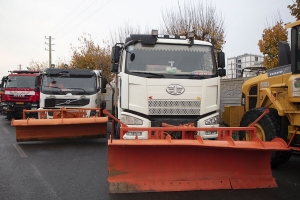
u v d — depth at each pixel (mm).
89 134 9203
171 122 6574
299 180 5684
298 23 5469
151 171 4895
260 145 4898
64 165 6805
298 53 5582
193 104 6691
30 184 5438
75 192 5004
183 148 4938
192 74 6828
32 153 8117
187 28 15766
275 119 6062
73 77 11648
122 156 4836
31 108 15766
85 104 11305
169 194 4805
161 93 6590
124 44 6996
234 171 5109
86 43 27312
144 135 6383
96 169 6457
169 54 6914
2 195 4875
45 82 11312
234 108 8570
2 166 6730
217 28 15602
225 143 4844
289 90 5715
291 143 5742
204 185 4918
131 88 6609
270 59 15977
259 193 4859
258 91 7395
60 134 9062
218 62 7129
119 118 7117
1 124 16141
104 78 12141
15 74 16328
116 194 4836
